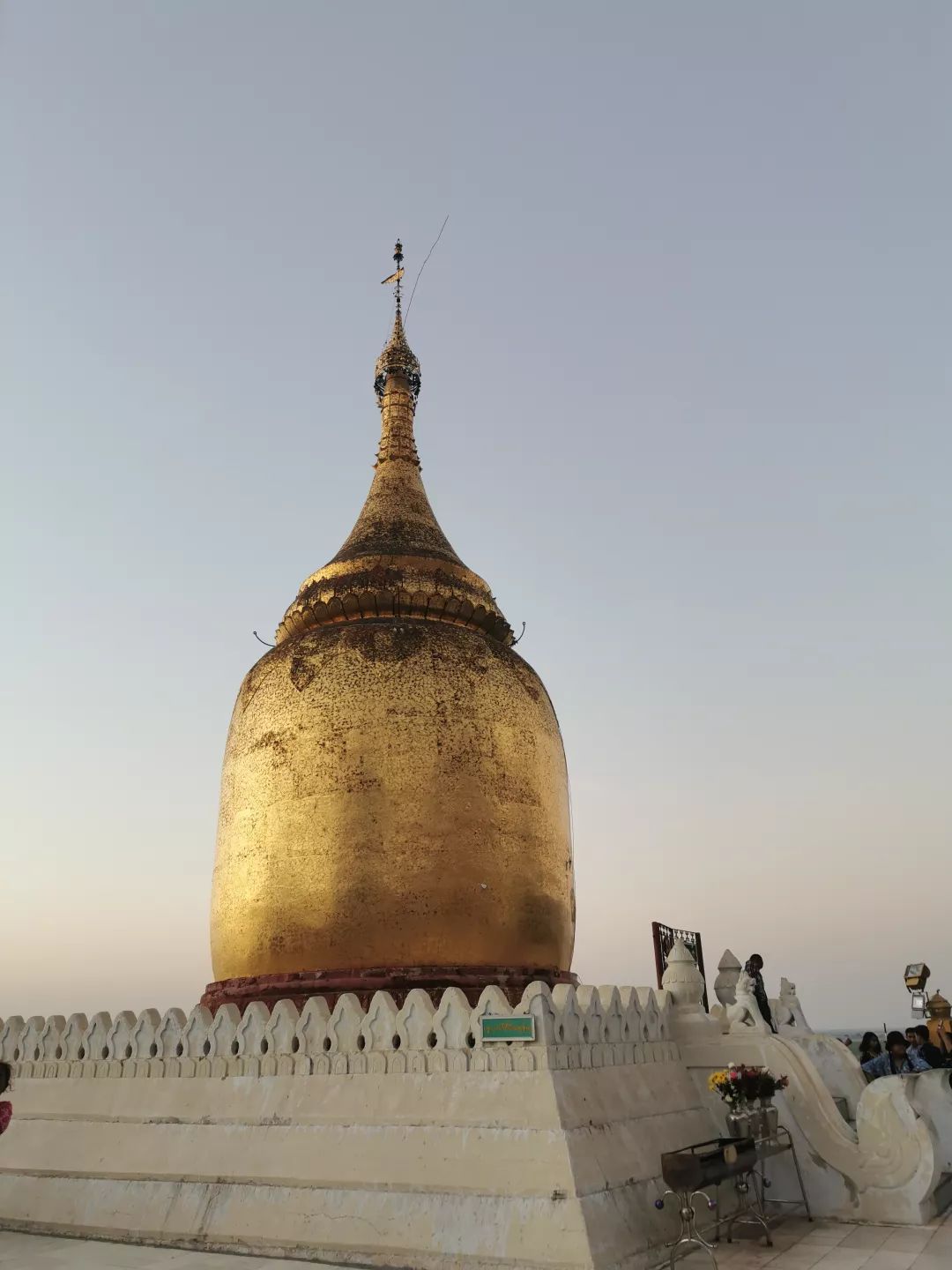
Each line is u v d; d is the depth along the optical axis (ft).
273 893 64.13
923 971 88.12
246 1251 45.01
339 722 67.00
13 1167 55.62
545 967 64.90
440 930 61.98
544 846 68.44
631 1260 38.99
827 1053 61.21
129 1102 54.80
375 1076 47.42
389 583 78.38
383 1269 41.14
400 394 95.04
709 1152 44.80
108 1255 45.91
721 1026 59.52
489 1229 39.83
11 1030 63.52
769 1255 41.96
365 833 63.36
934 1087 55.77
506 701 70.59
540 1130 41.47
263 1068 51.19
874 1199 48.21
